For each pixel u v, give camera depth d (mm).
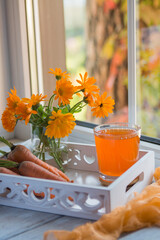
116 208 625
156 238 571
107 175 756
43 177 744
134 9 909
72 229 628
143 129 1584
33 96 759
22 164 750
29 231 626
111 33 1831
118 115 1674
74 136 1044
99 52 1826
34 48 1101
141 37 1566
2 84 1092
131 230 604
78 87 786
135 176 708
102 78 1850
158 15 1521
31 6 1076
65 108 797
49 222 650
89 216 651
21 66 1080
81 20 1696
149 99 1556
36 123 791
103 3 1810
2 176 701
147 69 1555
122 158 741
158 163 887
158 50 1542
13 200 702
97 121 1664
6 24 1079
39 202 681
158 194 670
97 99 789
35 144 816
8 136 1120
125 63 1807
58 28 1278
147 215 609
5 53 1090
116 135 732
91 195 639
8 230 631
